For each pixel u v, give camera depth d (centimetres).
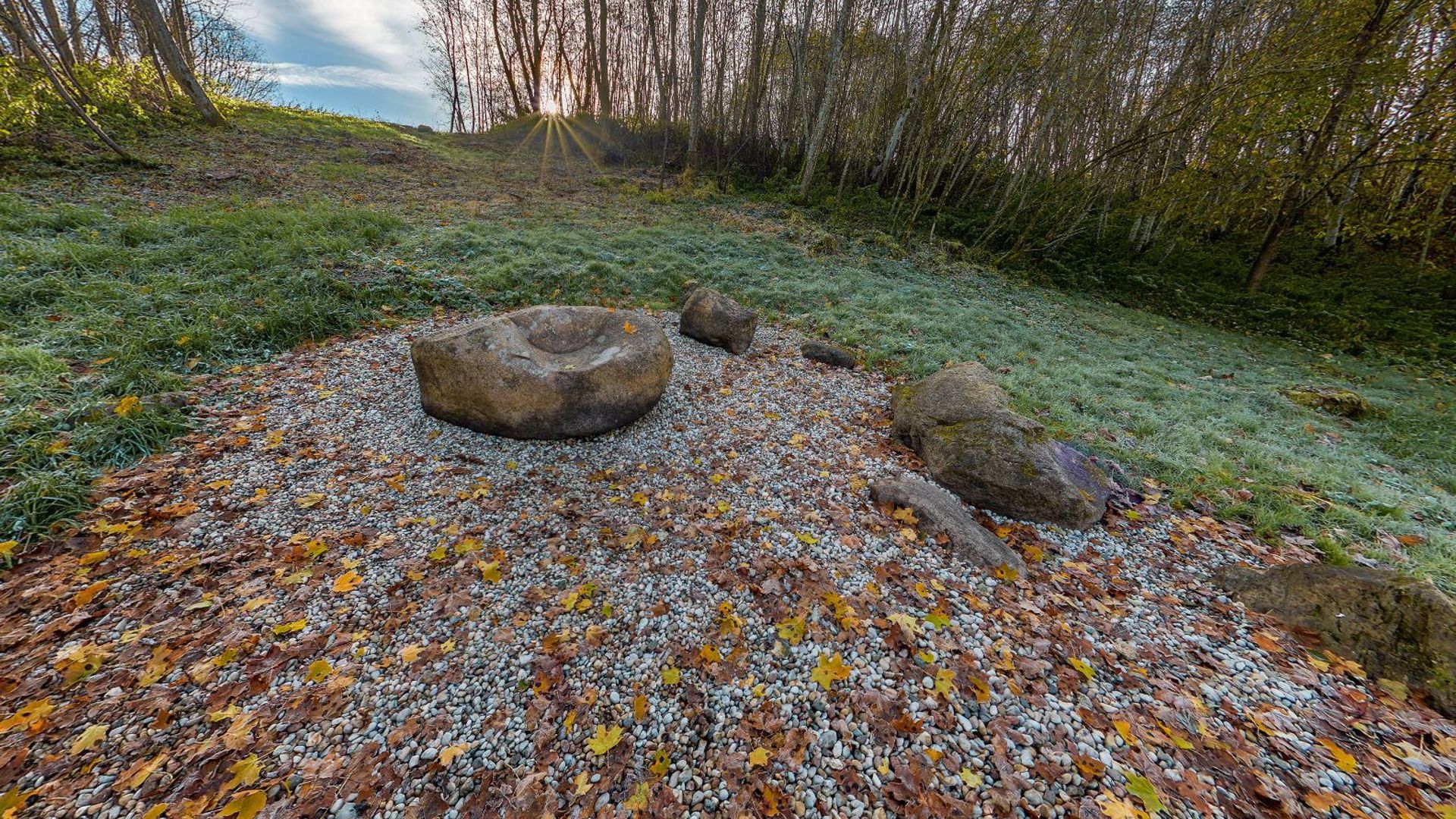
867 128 1694
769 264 1020
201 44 2083
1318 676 269
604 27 2141
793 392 576
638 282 837
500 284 737
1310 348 1011
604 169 1791
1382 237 1362
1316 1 1070
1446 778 217
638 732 225
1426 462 543
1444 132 991
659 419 493
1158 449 512
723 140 1903
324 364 511
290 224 775
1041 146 1463
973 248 1341
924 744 224
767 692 244
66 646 228
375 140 1609
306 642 249
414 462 397
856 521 371
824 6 1808
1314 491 456
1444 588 333
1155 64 1503
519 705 232
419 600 280
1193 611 317
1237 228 1498
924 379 528
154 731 203
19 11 1040
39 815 174
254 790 188
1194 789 209
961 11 1316
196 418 402
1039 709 242
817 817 197
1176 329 1046
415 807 192
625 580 305
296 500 340
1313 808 204
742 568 319
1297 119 1030
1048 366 705
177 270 597
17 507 281
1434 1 927
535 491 380
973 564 336
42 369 391
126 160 957
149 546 287
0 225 614
